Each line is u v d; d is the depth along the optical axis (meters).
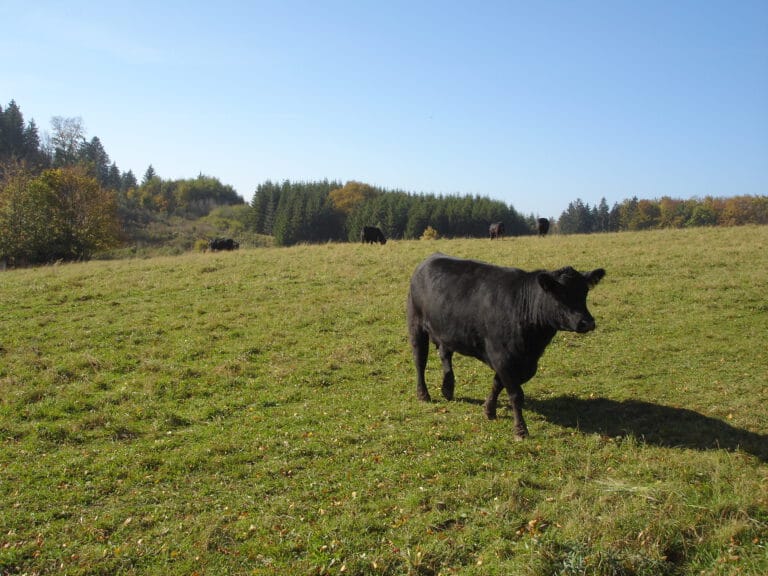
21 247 36.84
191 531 5.50
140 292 16.19
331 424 8.17
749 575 4.62
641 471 6.55
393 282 17.47
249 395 9.35
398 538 5.32
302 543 5.28
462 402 9.15
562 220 132.62
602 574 4.71
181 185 153.38
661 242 23.56
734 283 16.09
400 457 7.09
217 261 21.03
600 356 11.50
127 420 8.27
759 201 83.75
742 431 7.82
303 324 13.49
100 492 6.27
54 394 9.14
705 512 5.50
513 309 7.86
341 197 124.56
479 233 98.88
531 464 6.86
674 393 9.43
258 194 115.38
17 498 6.08
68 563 5.03
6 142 100.31
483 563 4.96
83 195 44.41
